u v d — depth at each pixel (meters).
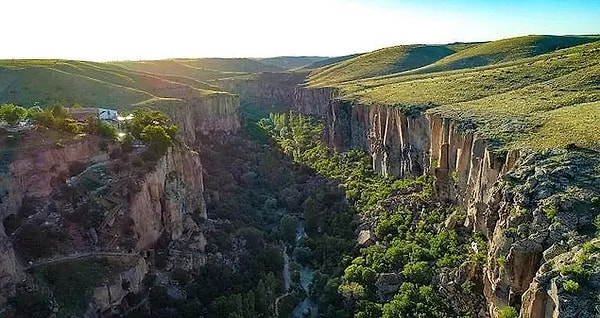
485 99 100.75
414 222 84.75
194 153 92.00
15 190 60.88
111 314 59.94
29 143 67.00
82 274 59.03
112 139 76.75
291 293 81.44
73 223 63.53
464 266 60.44
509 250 47.50
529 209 49.38
